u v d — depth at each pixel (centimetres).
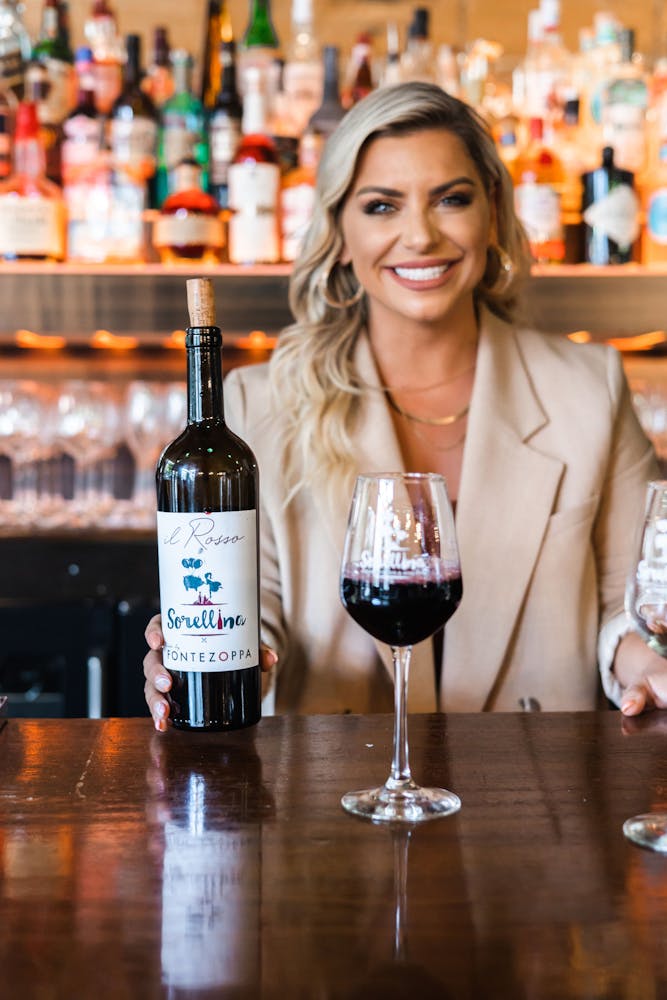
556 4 244
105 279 235
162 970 60
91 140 236
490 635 152
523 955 61
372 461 156
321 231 161
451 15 272
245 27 272
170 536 101
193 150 239
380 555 84
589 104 246
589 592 156
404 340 160
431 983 59
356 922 65
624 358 269
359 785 89
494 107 248
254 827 80
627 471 163
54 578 233
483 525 153
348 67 268
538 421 158
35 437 240
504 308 172
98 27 244
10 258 235
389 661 147
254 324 235
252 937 64
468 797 86
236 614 102
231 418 166
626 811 83
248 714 104
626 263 236
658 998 57
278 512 155
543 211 232
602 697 164
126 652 233
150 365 267
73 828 80
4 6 241
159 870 73
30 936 64
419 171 149
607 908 67
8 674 243
